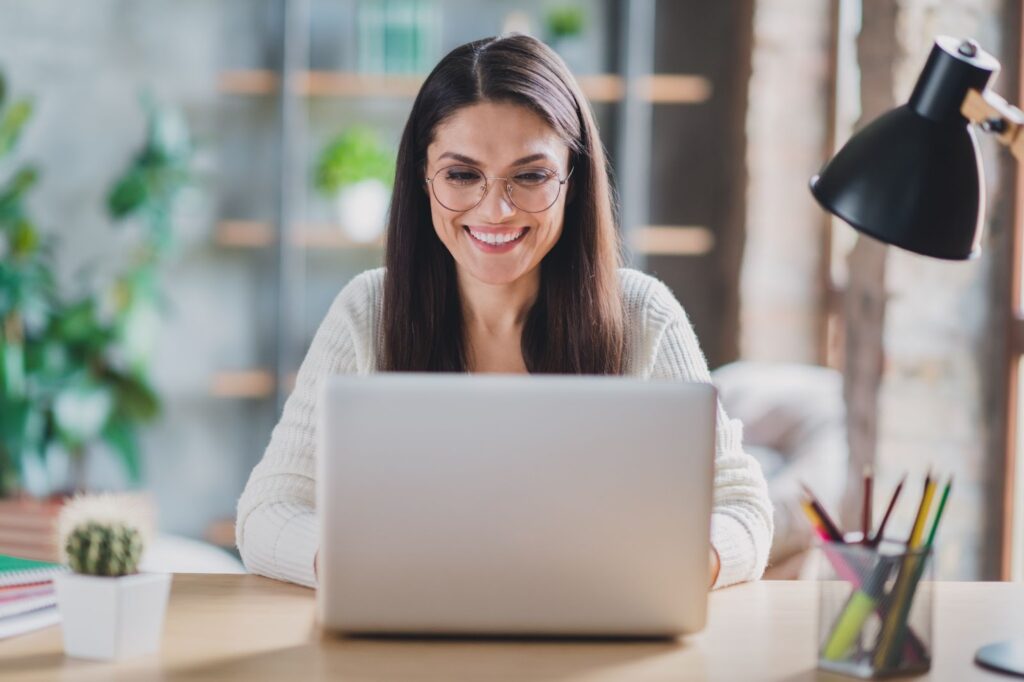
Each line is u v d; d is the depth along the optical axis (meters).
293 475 1.88
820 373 3.80
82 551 1.33
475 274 1.94
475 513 1.37
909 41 3.58
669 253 5.19
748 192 4.71
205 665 1.31
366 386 1.36
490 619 1.39
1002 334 3.56
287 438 1.94
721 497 1.85
